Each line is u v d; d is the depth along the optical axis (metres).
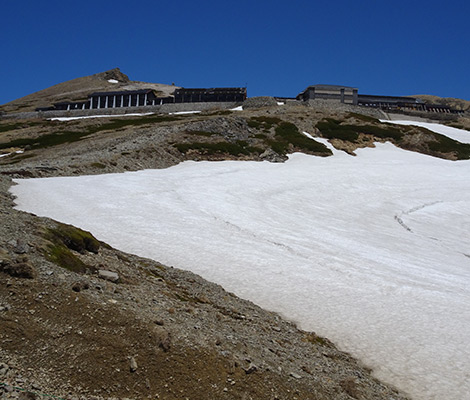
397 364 19.73
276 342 19.17
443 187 73.25
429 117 139.38
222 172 68.44
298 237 40.12
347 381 16.53
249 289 27.03
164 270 26.16
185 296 22.08
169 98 149.38
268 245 35.97
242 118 98.81
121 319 14.39
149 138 80.12
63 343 12.79
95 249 22.69
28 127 120.56
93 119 123.19
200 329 16.33
